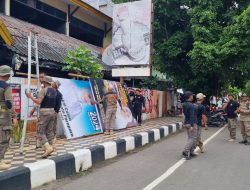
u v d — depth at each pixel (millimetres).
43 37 16906
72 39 20703
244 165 8898
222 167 8641
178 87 25250
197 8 20625
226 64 21375
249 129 12844
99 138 11898
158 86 27172
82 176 7816
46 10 19438
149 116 22422
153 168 8555
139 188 6746
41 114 8539
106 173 8062
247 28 19125
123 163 9211
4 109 6824
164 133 15180
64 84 12312
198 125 10523
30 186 6672
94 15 23188
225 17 21141
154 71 28172
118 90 16078
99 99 13828
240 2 21656
